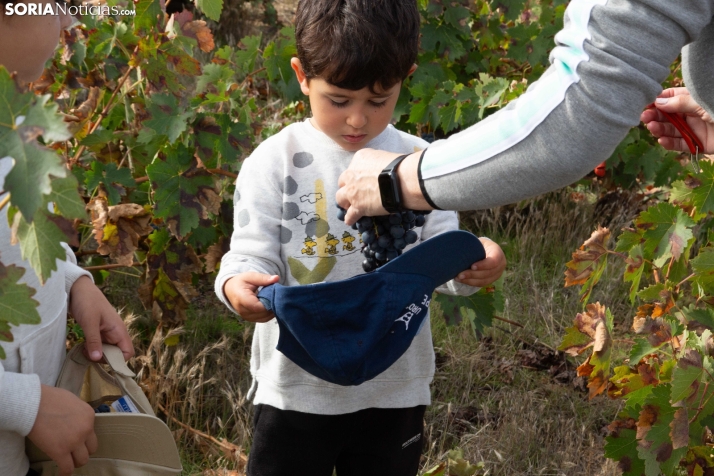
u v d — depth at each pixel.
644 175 4.08
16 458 1.46
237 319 3.38
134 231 2.71
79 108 2.83
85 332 1.68
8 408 1.34
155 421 1.52
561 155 1.22
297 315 1.53
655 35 1.17
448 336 3.22
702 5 1.18
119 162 3.09
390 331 1.57
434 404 2.92
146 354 2.87
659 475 2.18
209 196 2.77
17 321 1.00
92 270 3.05
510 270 3.82
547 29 4.04
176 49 2.72
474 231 4.17
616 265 3.82
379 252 1.60
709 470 2.09
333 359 1.52
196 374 2.89
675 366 1.96
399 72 1.65
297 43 1.71
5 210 1.32
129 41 2.80
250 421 2.71
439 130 3.99
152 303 2.94
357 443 1.91
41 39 1.29
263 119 4.23
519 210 4.21
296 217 1.79
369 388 1.81
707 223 3.86
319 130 1.82
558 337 3.32
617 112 1.18
